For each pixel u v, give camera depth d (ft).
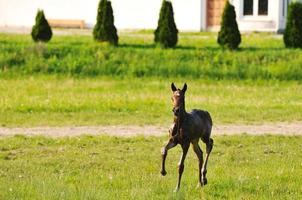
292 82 233.14
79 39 270.67
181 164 109.19
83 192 108.17
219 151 146.51
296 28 256.93
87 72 238.07
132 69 238.07
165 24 256.32
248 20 312.50
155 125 176.45
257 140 158.30
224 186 115.14
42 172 126.72
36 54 245.04
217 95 213.66
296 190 114.01
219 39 255.50
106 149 148.36
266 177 121.60
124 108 195.00
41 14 263.49
